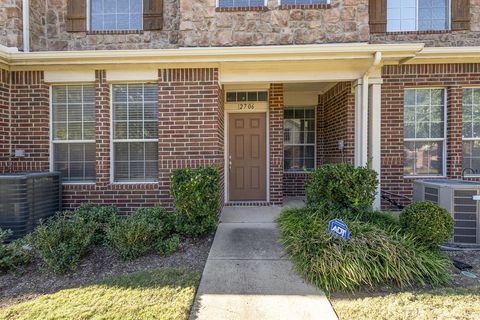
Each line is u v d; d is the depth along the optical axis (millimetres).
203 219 4582
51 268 3549
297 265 3594
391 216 4781
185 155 5516
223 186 6695
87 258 3906
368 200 4527
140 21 6520
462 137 6031
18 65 5398
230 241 4480
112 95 5676
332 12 5836
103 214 4855
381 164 6051
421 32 6352
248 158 7094
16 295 3131
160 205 5543
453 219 4078
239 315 2736
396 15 6480
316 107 8094
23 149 5566
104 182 5555
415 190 5012
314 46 5109
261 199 7098
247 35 5859
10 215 4477
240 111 7031
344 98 6332
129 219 4375
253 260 3848
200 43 5840
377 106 5719
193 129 5504
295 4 5902
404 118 6133
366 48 5102
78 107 5727
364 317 2689
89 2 6512
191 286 3201
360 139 5684
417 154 6199
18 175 4594
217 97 5504
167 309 2781
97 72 5531
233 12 5859
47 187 5117
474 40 6359
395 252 3447
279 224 5027
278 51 5145
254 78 5703
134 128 5695
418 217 3902
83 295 3033
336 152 6879
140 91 5676
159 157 5543
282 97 6879
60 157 5758
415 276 3287
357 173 4555
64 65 5402
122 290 3125
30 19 5953
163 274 3459
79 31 6414
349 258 3336
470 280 3396
